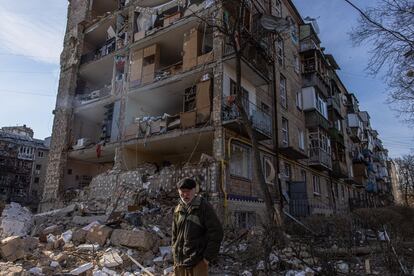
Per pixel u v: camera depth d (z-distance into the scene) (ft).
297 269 19.34
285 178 54.85
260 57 50.49
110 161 65.82
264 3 59.52
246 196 42.11
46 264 18.54
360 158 105.50
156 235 24.32
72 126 64.03
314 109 68.13
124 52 58.39
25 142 159.84
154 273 18.30
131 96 55.57
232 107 41.29
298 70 71.20
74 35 69.41
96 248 21.77
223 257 22.11
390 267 19.84
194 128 43.29
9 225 28.81
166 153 57.57
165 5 55.42
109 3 71.41
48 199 59.47
